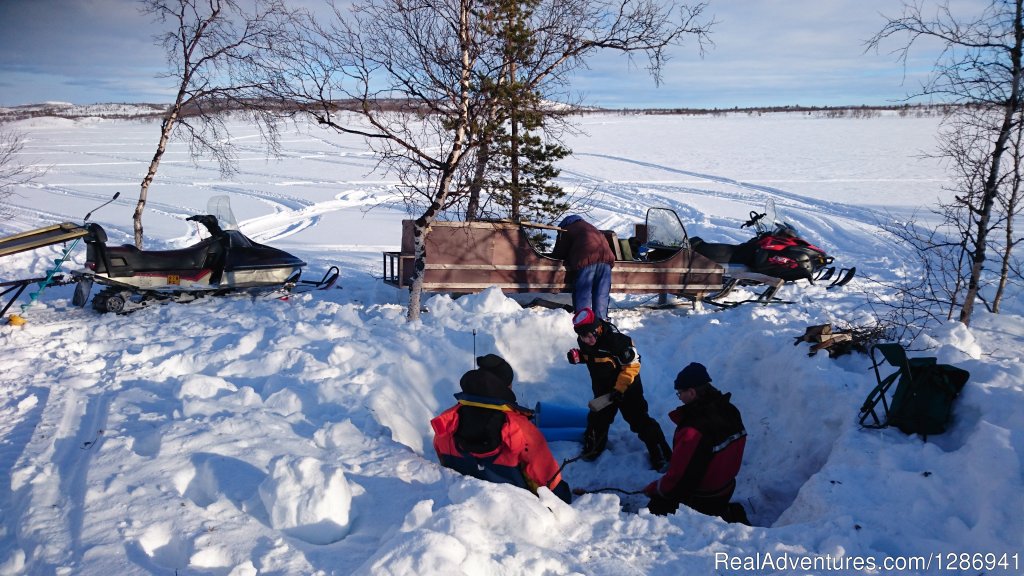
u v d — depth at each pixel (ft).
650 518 10.57
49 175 89.40
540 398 19.89
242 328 21.44
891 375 13.87
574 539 10.03
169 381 16.90
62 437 13.71
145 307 24.54
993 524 9.75
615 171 94.12
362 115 23.44
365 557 9.27
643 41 22.94
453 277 23.79
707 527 10.33
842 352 17.48
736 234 50.55
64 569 8.82
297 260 27.66
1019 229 46.32
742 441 13.23
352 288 29.76
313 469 10.20
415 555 8.29
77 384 16.76
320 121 22.20
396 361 17.78
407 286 23.43
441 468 11.99
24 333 21.18
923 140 142.20
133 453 12.07
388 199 71.41
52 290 28.48
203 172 94.99
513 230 24.09
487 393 12.10
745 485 15.70
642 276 26.30
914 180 81.05
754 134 170.19
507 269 24.20
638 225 30.07
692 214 59.57
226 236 25.94
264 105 31.19
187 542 9.45
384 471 11.76
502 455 12.02
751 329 21.67
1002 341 19.53
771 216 35.22
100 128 209.56
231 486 10.98
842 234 48.85
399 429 15.43
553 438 18.02
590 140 153.48
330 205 67.26
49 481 11.69
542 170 33.06
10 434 14.16
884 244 44.91
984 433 11.16
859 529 10.18
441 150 26.48
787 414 16.71
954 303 22.43
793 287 32.76
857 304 28.71
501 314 21.50
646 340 23.93
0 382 17.03
